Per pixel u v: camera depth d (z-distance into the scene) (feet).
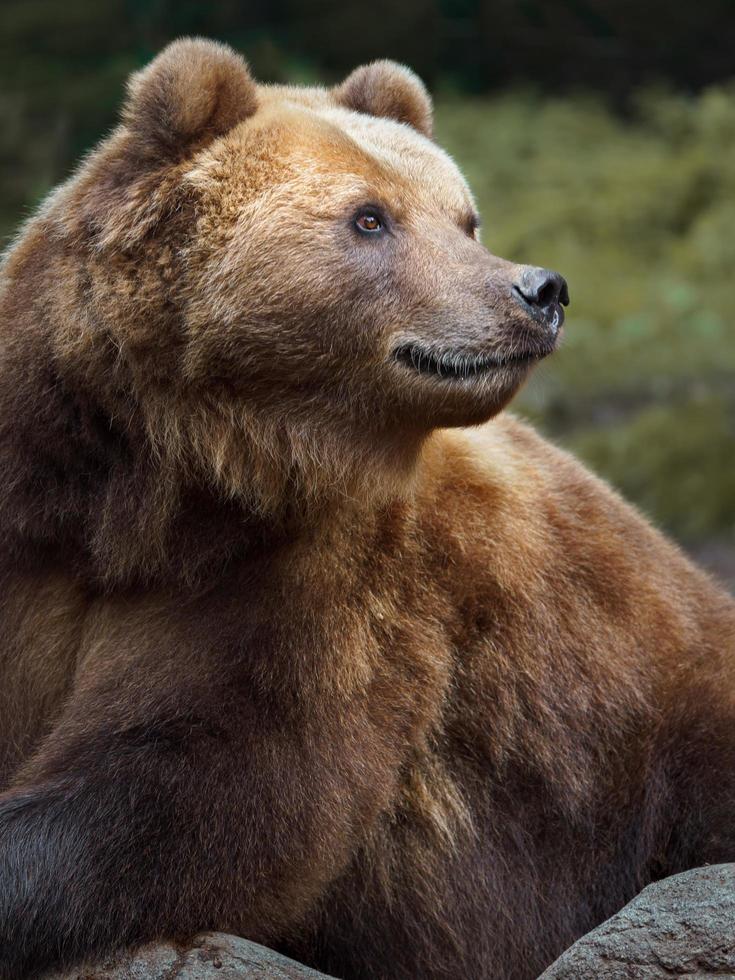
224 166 32.86
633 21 195.21
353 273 32.86
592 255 159.94
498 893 35.70
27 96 139.54
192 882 31.04
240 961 30.09
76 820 30.89
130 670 32.48
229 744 31.50
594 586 37.09
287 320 32.50
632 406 124.77
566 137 176.65
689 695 36.78
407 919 35.12
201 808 31.09
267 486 32.96
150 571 33.04
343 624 33.12
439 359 32.96
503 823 35.86
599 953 29.32
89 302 32.24
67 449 32.58
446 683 34.81
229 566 33.17
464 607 35.24
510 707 35.60
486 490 35.91
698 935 28.78
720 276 156.56
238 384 32.73
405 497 33.99
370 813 33.22
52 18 150.00
